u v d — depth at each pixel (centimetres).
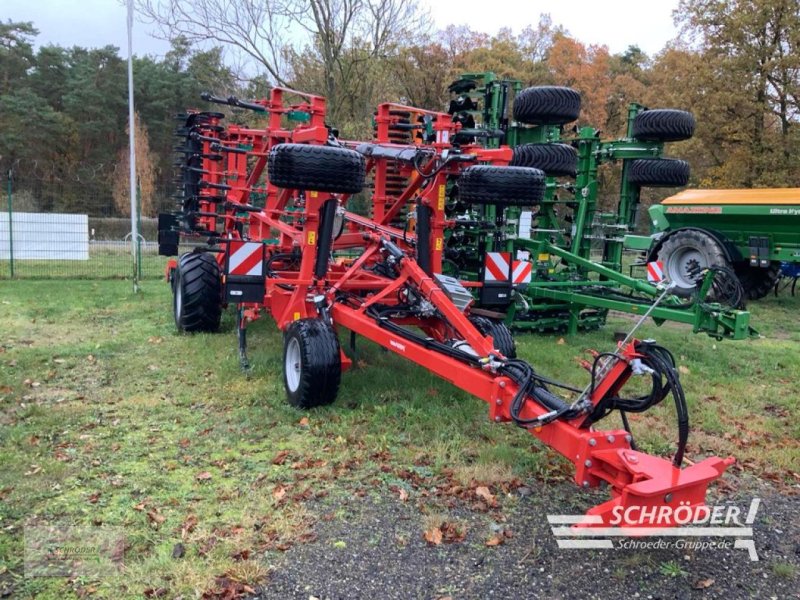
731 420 527
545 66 3253
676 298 734
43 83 4981
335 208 525
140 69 4797
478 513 360
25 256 1689
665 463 310
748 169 1911
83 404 512
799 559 329
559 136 879
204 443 443
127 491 372
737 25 1791
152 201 3316
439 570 307
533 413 347
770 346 809
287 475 397
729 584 306
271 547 320
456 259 789
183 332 754
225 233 770
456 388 557
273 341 712
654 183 877
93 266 1574
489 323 534
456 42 3067
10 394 529
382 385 559
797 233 1008
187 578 293
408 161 558
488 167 489
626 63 4356
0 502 355
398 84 1938
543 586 298
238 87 1616
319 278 532
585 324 870
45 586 285
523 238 812
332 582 295
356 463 416
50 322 823
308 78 1560
